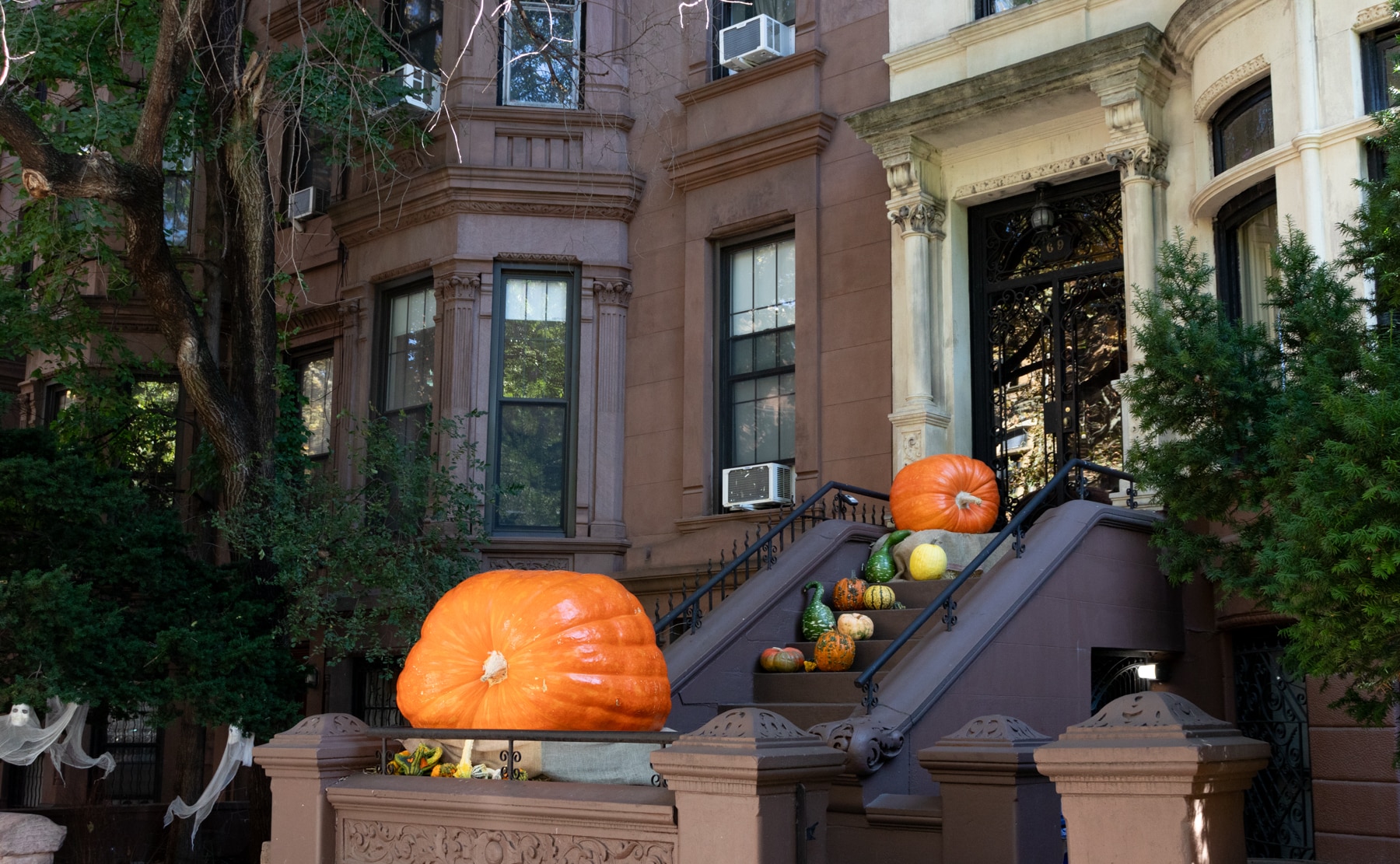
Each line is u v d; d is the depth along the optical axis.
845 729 6.67
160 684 9.53
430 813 5.49
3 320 11.88
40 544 10.17
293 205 14.62
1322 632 4.65
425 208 13.30
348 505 10.69
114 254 12.16
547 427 13.09
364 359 13.88
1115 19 10.48
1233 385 6.26
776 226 12.37
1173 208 9.95
